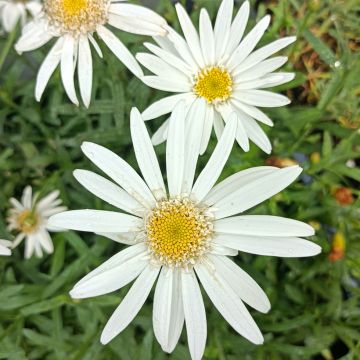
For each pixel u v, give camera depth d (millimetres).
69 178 154
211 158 95
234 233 94
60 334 133
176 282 98
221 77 125
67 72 125
